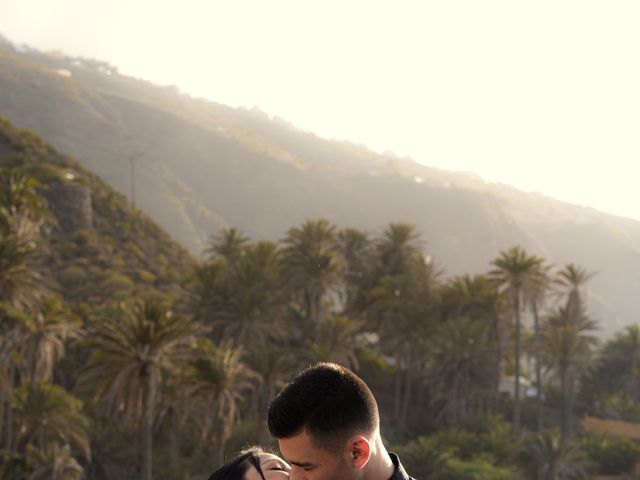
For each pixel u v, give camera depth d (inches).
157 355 1897.1
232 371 2166.6
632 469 3051.2
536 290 3956.7
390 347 4114.2
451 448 2947.8
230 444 2770.7
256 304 3462.1
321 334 3715.6
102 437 2746.1
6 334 2285.9
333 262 3986.2
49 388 2314.2
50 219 3181.6
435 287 4682.6
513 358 4953.3
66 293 4785.9
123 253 5969.5
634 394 4800.7
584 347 4035.4
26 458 2225.6
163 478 2603.3
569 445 2596.0
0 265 2158.0
